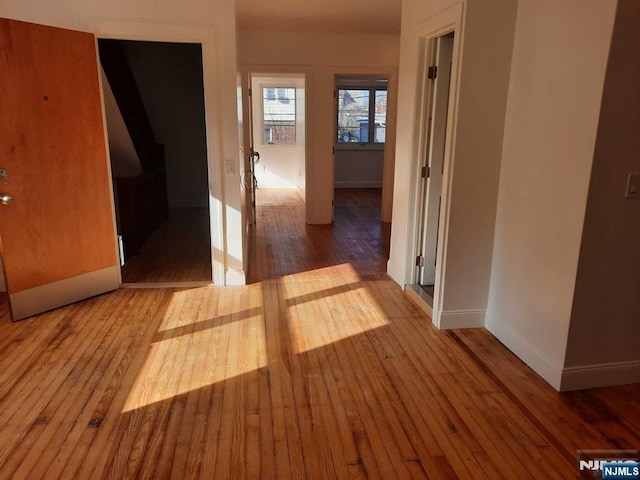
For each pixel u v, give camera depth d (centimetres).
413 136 360
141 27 340
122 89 511
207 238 561
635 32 207
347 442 205
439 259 314
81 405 228
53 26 324
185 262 465
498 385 251
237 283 401
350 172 1007
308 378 256
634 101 215
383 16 509
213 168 375
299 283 410
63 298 346
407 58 367
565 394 244
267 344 295
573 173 231
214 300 367
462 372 264
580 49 223
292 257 493
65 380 250
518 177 278
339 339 303
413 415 225
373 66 620
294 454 197
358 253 511
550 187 249
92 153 351
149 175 554
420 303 354
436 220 373
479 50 276
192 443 203
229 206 385
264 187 1003
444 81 347
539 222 259
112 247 376
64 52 322
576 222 229
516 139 278
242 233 396
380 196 903
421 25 331
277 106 973
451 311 316
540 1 252
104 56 448
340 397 239
